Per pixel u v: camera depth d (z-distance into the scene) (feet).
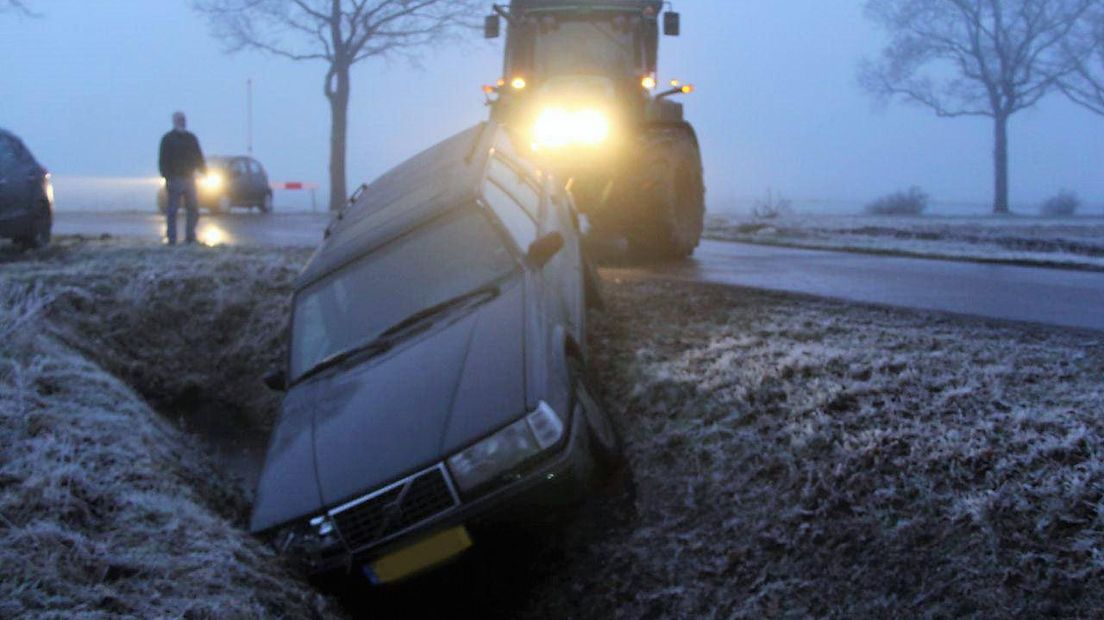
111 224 69.92
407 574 16.39
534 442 16.47
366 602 17.40
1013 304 28.48
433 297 20.04
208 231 62.23
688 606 16.57
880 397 19.77
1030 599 14.56
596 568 17.88
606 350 25.07
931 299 29.50
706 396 21.24
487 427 16.49
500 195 22.15
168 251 37.65
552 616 17.26
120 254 36.94
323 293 21.04
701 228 43.14
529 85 39.09
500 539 16.92
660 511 18.66
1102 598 14.19
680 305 28.68
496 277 19.98
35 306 25.57
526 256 20.52
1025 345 22.57
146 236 57.26
